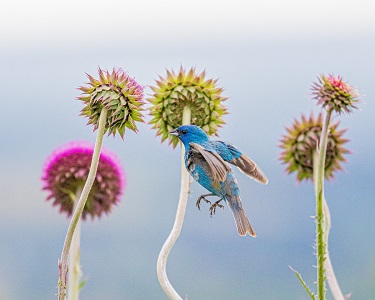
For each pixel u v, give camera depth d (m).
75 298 10.59
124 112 10.98
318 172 10.80
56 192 12.71
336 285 10.80
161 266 10.96
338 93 10.70
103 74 11.03
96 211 12.73
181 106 12.95
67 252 10.05
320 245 10.61
